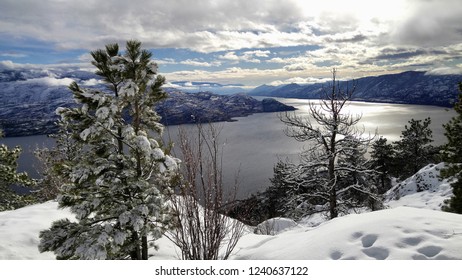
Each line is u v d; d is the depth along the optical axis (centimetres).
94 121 560
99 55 568
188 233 443
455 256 353
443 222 437
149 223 569
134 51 574
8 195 1429
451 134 1155
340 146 1232
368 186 1328
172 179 555
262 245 550
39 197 1642
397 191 2169
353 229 453
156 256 727
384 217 472
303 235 537
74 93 553
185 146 398
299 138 1264
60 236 532
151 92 589
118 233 522
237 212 439
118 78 584
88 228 548
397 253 373
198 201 412
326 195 1273
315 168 1263
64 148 1444
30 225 830
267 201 2091
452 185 1157
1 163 1387
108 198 564
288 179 1297
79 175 523
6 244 703
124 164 570
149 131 632
